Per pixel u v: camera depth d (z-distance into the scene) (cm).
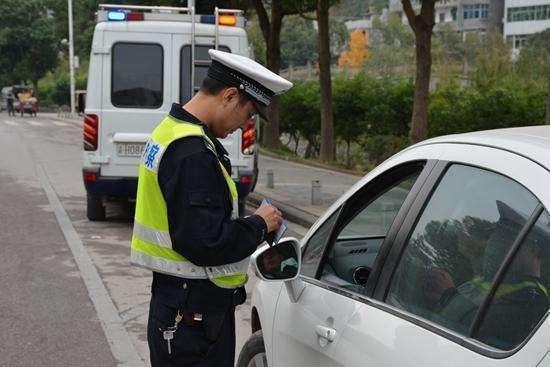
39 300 749
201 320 323
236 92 321
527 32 7494
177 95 1077
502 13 8081
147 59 1073
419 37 1589
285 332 361
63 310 719
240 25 1081
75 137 3086
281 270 340
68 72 7506
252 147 1083
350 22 9506
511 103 1889
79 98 1152
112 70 1069
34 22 6875
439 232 285
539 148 254
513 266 243
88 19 5069
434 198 294
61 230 1102
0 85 7175
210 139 321
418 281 286
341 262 354
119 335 653
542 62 2572
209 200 308
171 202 309
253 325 443
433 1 1576
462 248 271
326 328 320
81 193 1484
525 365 218
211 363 328
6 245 998
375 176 346
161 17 1076
